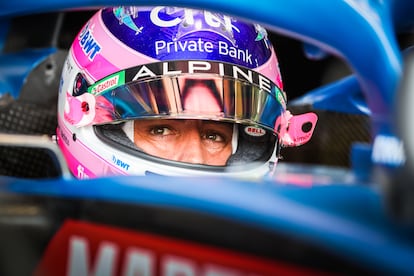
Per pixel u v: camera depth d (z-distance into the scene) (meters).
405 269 0.76
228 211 0.88
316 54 2.05
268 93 1.85
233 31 1.83
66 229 0.98
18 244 1.01
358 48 1.11
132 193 0.96
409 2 1.27
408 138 0.82
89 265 0.96
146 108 1.75
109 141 1.84
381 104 1.01
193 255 0.88
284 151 2.41
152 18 1.81
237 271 0.85
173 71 1.74
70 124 1.89
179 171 1.82
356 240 0.80
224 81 1.76
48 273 0.99
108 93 1.79
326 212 0.86
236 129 1.94
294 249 0.83
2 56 2.13
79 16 2.22
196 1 1.22
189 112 1.74
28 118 2.20
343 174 1.23
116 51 1.79
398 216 0.81
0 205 1.05
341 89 2.35
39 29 2.16
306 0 1.15
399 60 1.07
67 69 1.95
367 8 1.15
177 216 0.91
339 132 2.42
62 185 1.06
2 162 2.14
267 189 0.94
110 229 0.95
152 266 0.91
